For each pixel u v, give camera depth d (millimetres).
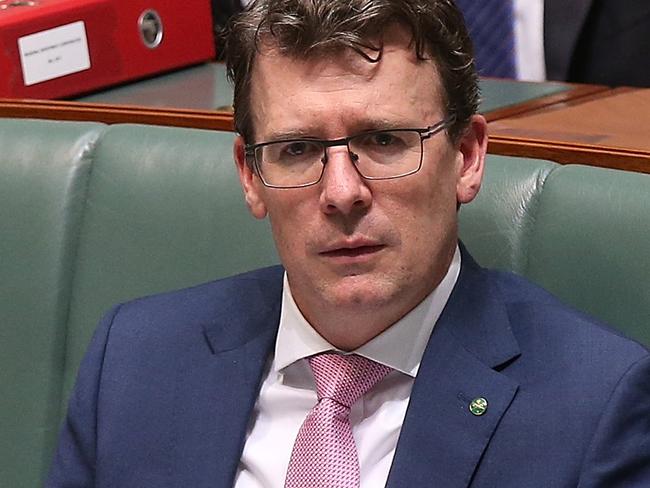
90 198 6777
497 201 5816
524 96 7328
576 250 5586
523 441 4906
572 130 6430
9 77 7617
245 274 5895
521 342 5137
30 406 6848
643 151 5738
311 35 4812
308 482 5105
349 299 4895
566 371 4980
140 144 6699
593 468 4789
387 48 4848
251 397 5457
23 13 7664
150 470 5465
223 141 6531
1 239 6914
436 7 4934
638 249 5438
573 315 5195
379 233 4820
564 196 5656
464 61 5043
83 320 6723
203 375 5555
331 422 5164
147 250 6559
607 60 9289
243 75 5070
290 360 5340
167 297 5906
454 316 5230
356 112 4801
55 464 5844
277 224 4988
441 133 4930
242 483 5383
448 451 4977
